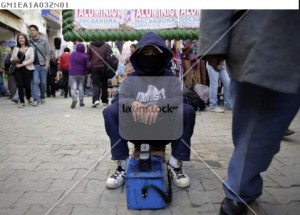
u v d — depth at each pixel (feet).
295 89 4.16
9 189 7.77
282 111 5.04
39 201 7.10
